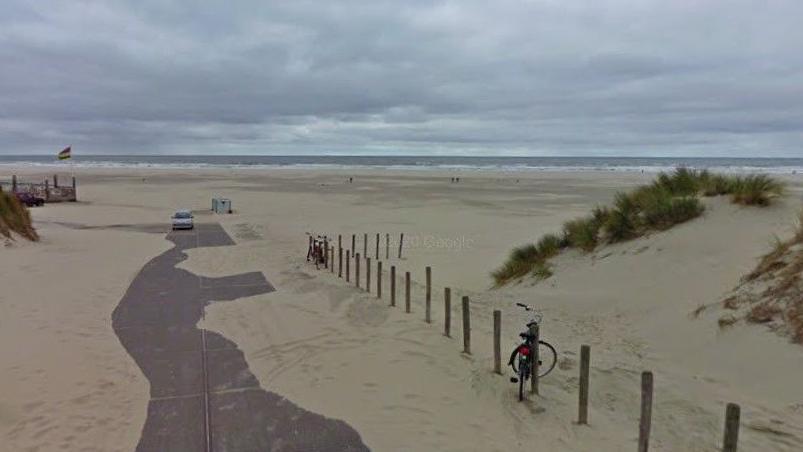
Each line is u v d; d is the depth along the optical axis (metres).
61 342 9.72
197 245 22.52
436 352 9.45
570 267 13.63
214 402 7.53
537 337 7.69
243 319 11.53
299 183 69.44
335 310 12.26
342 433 6.70
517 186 64.06
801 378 6.67
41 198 40.72
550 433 6.65
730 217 11.83
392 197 49.25
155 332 10.59
